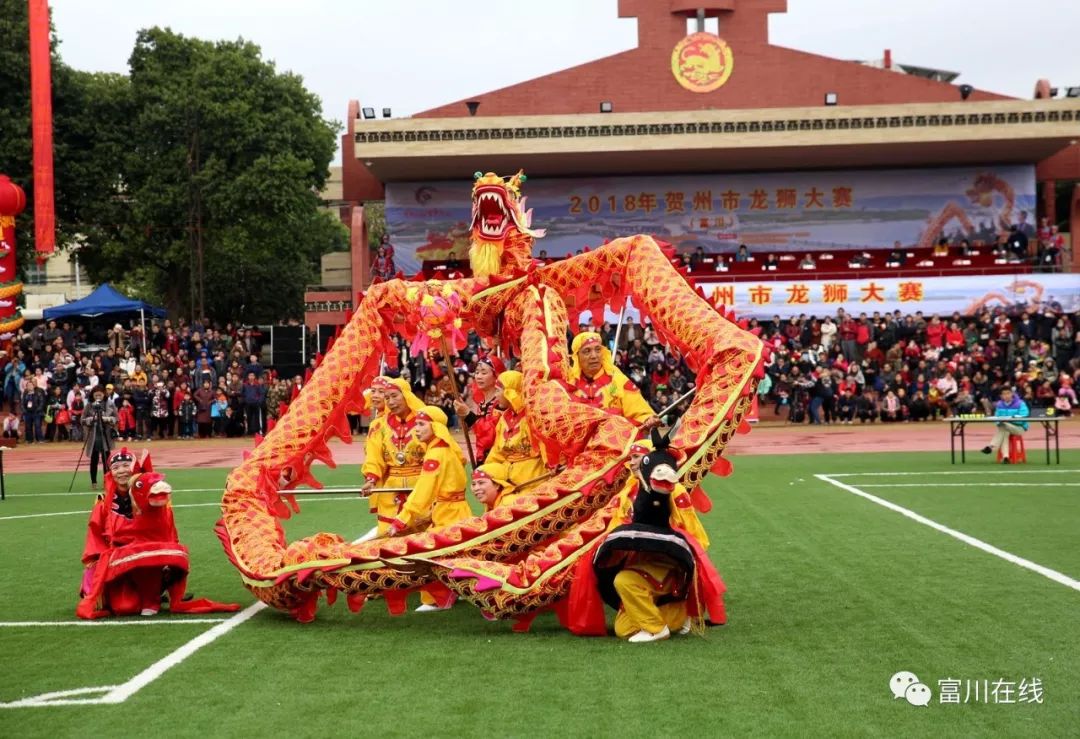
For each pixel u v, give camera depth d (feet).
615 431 29.55
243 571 29.78
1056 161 132.87
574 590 26.76
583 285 35.40
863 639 25.80
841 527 43.45
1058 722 19.66
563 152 121.19
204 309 149.18
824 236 131.85
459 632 27.71
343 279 138.72
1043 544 38.75
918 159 127.65
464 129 120.78
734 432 29.84
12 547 42.88
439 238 131.95
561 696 21.53
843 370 106.83
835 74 127.65
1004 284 116.57
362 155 120.57
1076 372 109.09
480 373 34.65
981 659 23.81
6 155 129.70
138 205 134.92
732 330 31.04
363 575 28.40
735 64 128.06
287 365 117.70
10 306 110.93
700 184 132.26
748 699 21.13
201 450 93.81
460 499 32.37
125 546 29.94
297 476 34.06
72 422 105.70
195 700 21.58
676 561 25.85
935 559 36.17
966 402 104.63
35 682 23.15
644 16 128.16
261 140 138.00
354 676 23.31
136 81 138.51
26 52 131.03
